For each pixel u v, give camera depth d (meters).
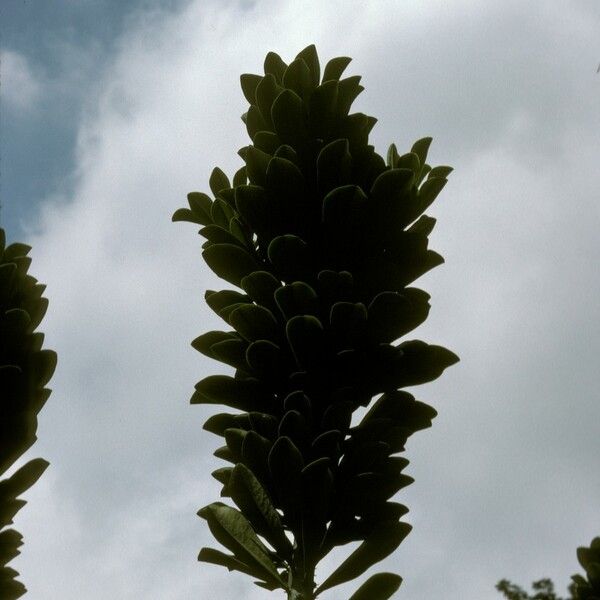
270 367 2.81
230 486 2.55
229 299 3.07
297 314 2.83
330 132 3.30
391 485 2.58
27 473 2.57
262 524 2.52
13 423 2.58
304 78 3.47
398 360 2.79
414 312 2.80
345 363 2.77
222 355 2.94
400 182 2.96
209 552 2.56
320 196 3.09
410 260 3.01
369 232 2.99
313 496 2.48
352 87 3.33
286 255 2.91
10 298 2.70
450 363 2.82
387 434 2.69
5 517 2.54
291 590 2.44
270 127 3.45
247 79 3.66
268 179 3.01
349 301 2.83
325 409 2.75
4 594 2.47
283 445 2.48
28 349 2.66
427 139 3.45
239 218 3.28
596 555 2.73
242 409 2.86
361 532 2.56
